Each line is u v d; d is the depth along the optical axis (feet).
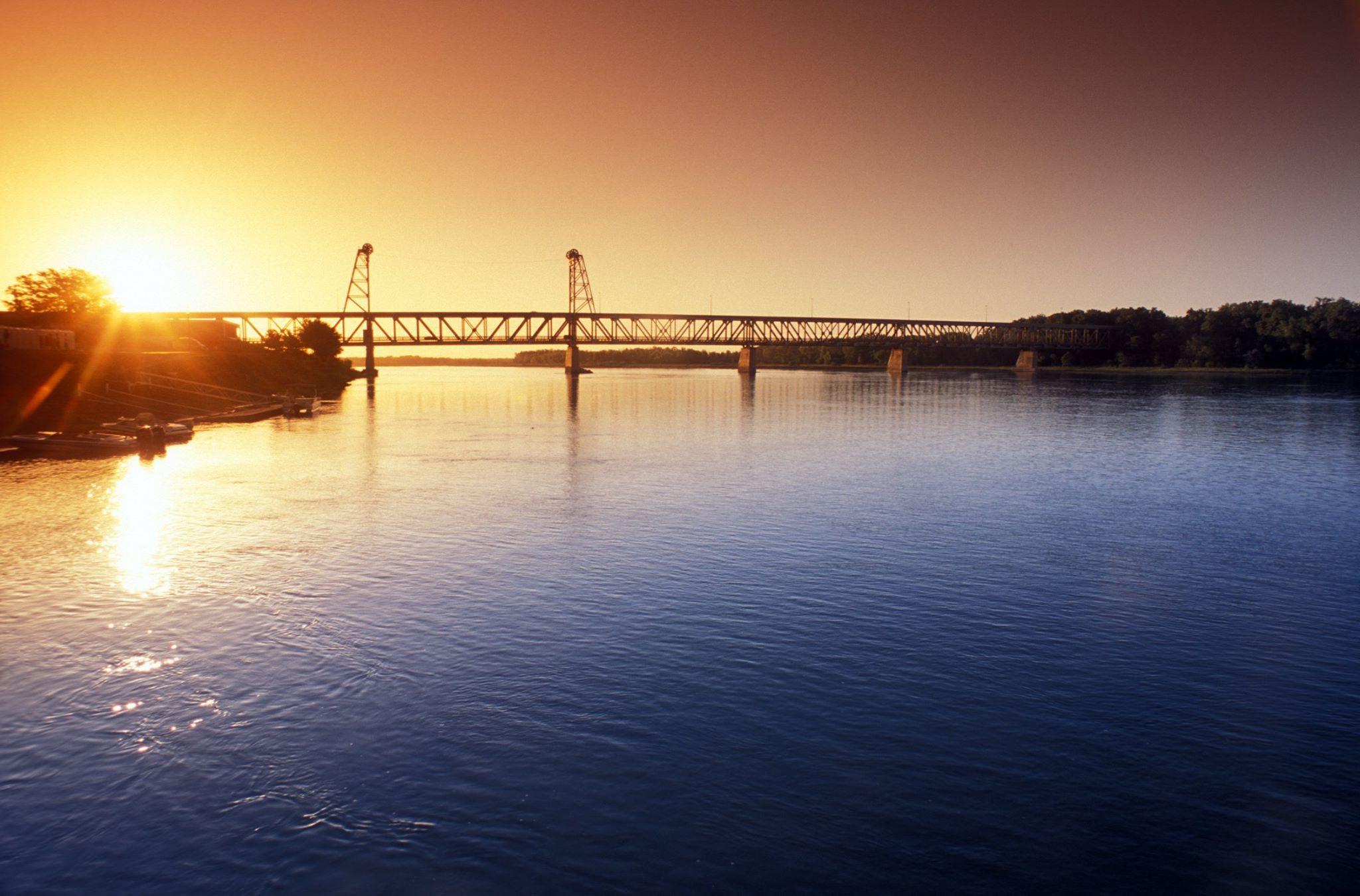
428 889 49.47
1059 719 68.49
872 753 63.10
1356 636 86.79
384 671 77.20
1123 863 51.39
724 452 226.58
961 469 196.54
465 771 60.90
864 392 502.38
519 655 80.59
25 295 413.39
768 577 105.50
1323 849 52.54
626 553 116.67
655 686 74.02
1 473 189.16
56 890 49.52
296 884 49.90
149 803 57.47
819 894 49.06
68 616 92.27
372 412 359.66
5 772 61.16
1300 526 136.26
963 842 53.31
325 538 125.70
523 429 285.64
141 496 160.35
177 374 378.94
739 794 58.08
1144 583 104.17
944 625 88.94
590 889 49.44
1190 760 62.39
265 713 69.46
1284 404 388.16
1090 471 192.85
